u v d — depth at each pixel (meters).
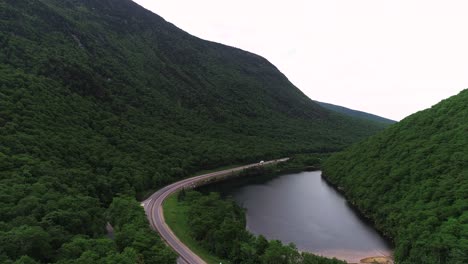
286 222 140.62
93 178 126.94
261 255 91.12
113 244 76.06
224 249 95.94
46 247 67.44
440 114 172.88
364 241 121.75
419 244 95.75
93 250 70.88
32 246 65.25
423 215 107.81
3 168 100.12
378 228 131.12
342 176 194.75
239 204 162.75
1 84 151.12
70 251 68.44
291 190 193.00
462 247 86.12
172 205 140.62
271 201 170.12
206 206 129.50
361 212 151.62
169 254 79.62
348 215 149.88
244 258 91.56
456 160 129.25
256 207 159.50
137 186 148.00
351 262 105.44
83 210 89.94
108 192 128.88
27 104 148.12
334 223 139.88
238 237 98.62
